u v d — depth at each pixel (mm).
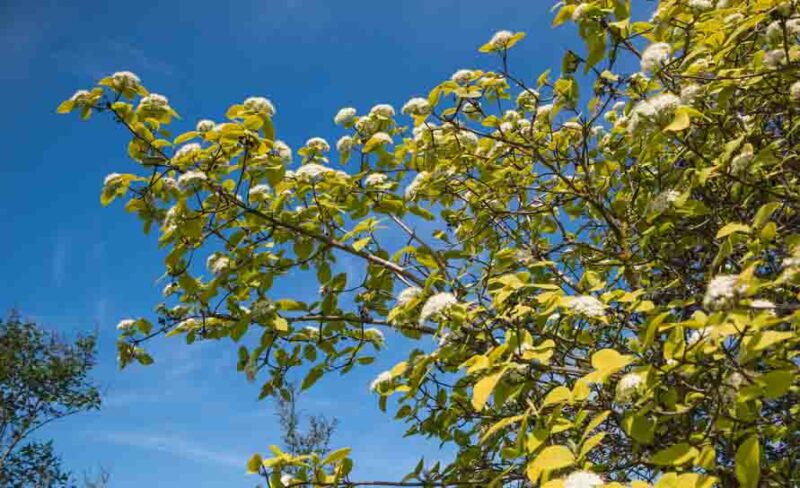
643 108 3006
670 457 2117
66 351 14609
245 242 4152
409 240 4250
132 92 3535
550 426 2455
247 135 3406
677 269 3992
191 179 3486
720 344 2213
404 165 4645
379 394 3717
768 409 3191
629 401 2545
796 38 3568
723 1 3701
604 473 2975
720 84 3338
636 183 4387
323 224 4070
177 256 3764
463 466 3688
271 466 3139
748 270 2031
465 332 3188
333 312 4176
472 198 4680
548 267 4117
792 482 2904
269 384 4316
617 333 3023
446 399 3914
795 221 3496
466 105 4324
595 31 3451
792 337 2307
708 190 3900
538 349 2658
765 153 3049
